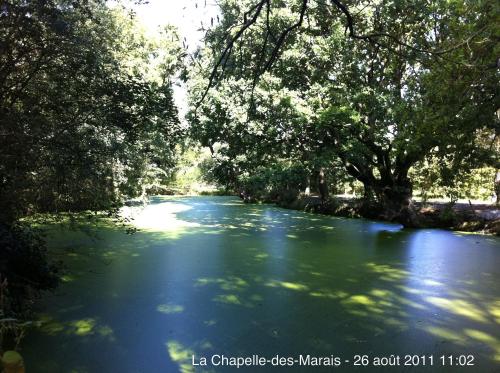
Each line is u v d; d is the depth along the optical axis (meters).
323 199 21.20
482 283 7.90
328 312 6.36
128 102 7.86
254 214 19.62
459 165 9.93
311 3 12.64
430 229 14.91
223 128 15.77
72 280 7.84
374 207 17.86
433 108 7.77
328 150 15.43
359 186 25.34
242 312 6.33
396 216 16.34
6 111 6.39
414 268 9.03
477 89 6.89
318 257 10.06
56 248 10.35
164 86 9.22
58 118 7.10
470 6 6.56
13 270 5.81
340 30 13.32
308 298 7.00
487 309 6.51
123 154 11.10
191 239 12.36
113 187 12.84
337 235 13.45
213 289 7.44
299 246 11.46
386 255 10.32
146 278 8.09
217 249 10.94
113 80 7.81
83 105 7.39
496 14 5.89
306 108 14.34
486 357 4.93
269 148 16.75
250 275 8.39
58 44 6.89
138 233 13.23
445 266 9.21
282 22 12.73
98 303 6.65
